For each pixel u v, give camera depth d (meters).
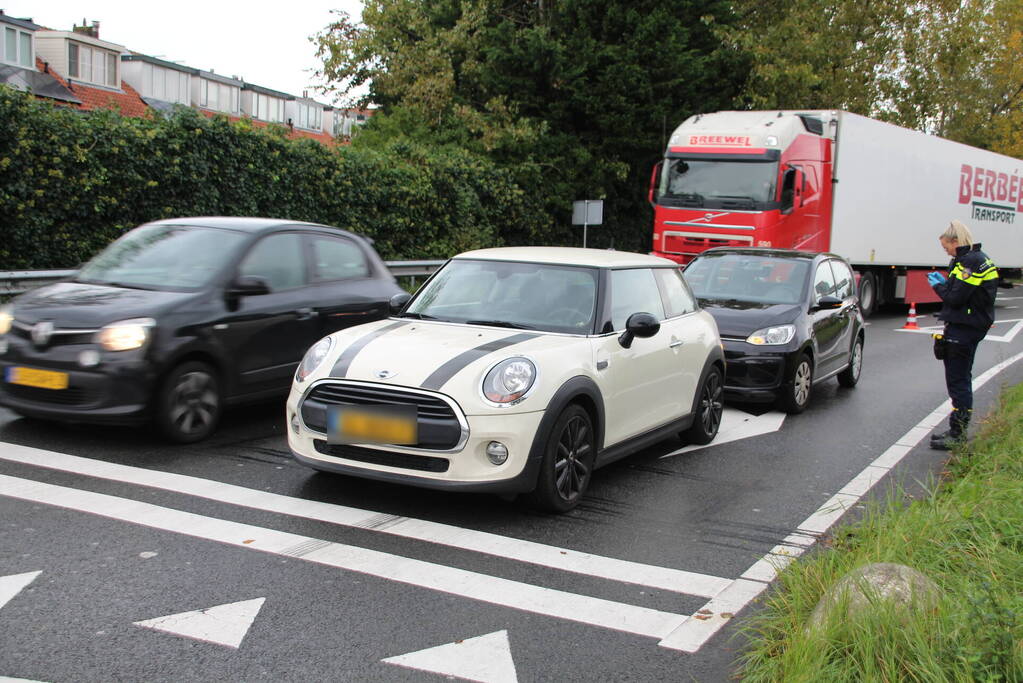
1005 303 27.62
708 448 7.71
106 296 6.75
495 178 25.75
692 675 3.58
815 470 7.06
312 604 4.11
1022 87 45.50
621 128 27.14
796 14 31.86
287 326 7.52
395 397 5.29
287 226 7.98
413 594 4.28
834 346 10.38
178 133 16.78
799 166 17.06
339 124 30.53
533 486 5.34
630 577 4.63
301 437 5.59
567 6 27.62
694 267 10.75
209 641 3.70
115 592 4.13
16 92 14.26
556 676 3.53
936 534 4.62
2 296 12.23
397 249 22.47
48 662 3.46
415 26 28.97
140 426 7.23
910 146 21.05
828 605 3.60
